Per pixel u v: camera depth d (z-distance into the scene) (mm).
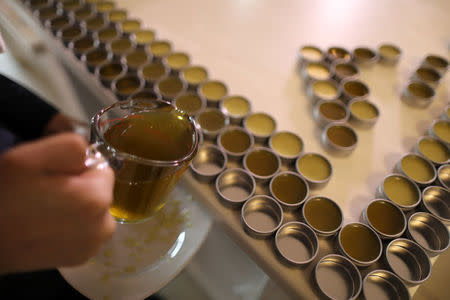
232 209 420
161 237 411
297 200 424
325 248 401
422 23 716
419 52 648
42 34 618
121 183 334
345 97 551
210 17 683
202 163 451
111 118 349
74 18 629
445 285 391
